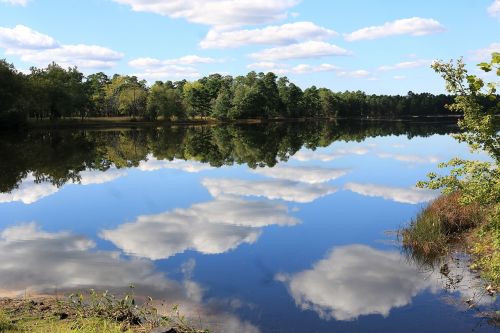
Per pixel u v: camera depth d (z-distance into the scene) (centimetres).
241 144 6166
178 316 934
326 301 1087
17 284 1192
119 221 1998
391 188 2753
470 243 1441
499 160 740
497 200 736
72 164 4050
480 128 721
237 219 2006
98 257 1461
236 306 1052
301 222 1934
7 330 787
